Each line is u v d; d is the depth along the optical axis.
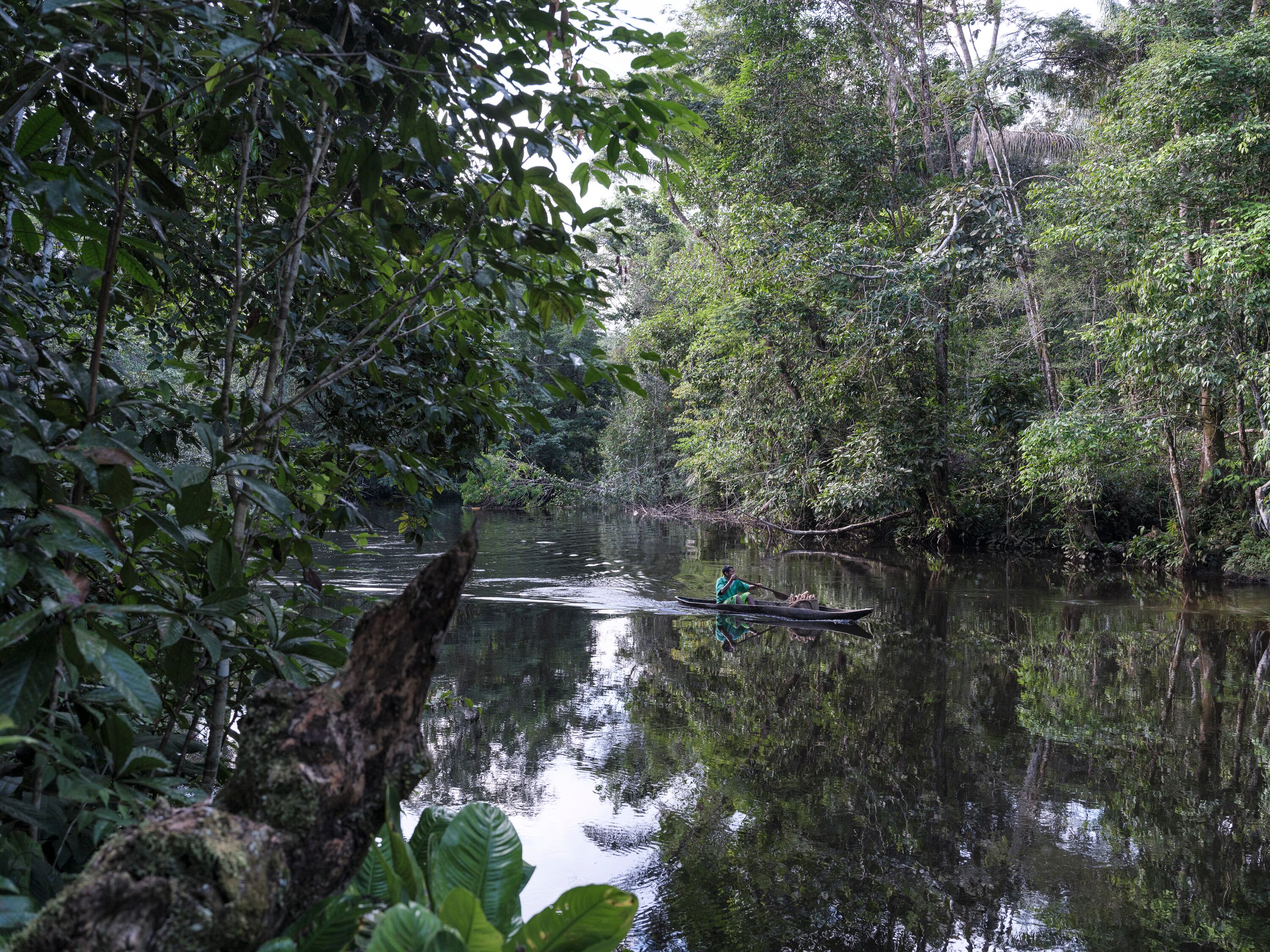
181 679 2.08
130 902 1.04
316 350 3.38
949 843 4.96
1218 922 4.13
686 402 29.69
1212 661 9.57
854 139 18.88
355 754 1.33
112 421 1.95
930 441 19.00
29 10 1.99
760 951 3.80
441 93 1.96
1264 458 13.24
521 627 10.97
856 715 7.50
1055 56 21.62
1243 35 13.45
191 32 2.10
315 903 1.26
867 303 16.34
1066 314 22.44
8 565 1.34
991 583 15.48
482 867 1.43
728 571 12.70
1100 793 5.78
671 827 5.05
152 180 2.18
